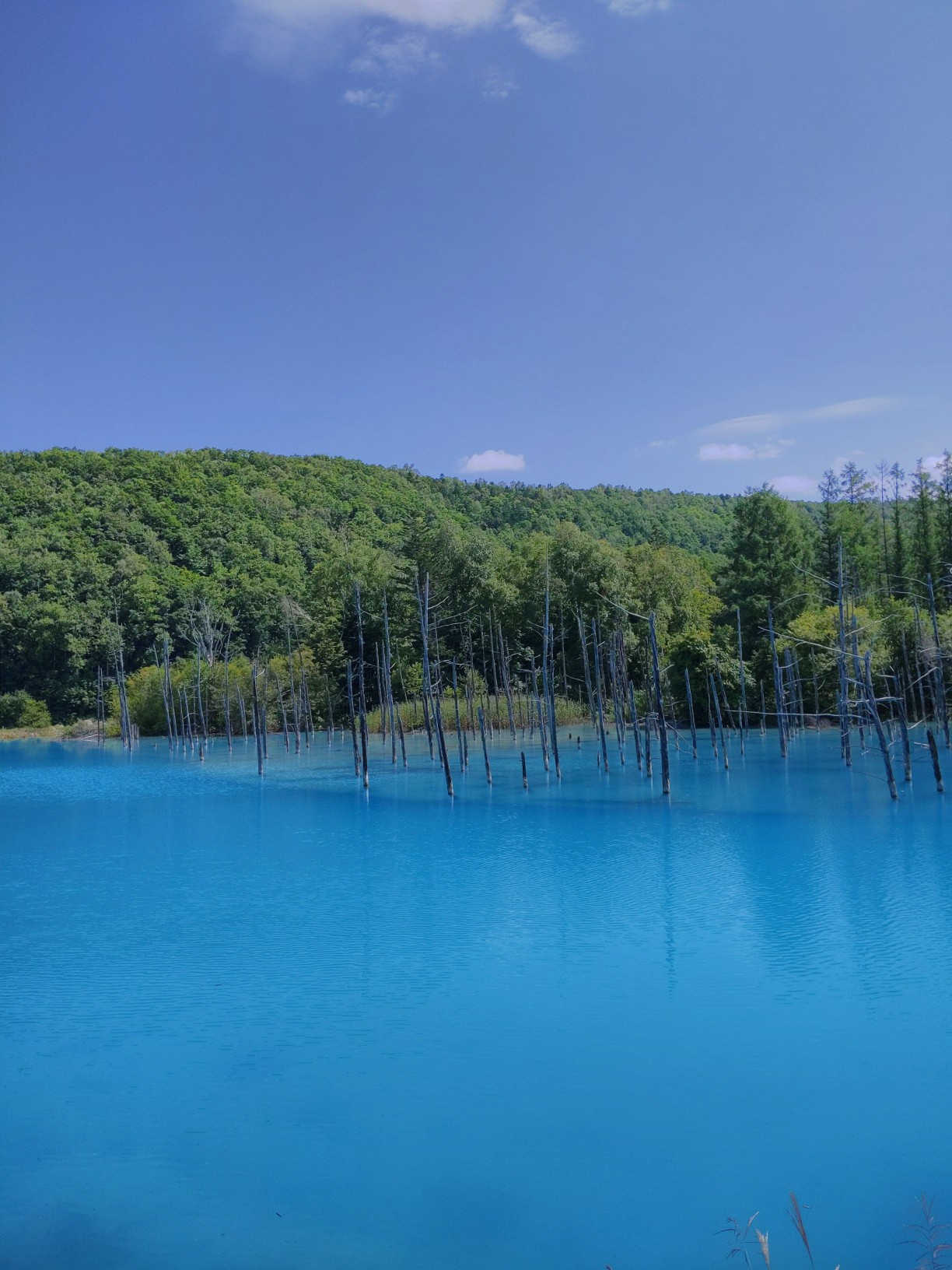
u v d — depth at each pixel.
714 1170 10.74
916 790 38.12
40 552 114.38
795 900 21.89
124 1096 12.80
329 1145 11.43
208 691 89.69
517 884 24.44
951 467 70.75
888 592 70.94
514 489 187.12
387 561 93.06
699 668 66.31
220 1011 15.83
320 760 63.12
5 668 108.94
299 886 24.95
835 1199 10.14
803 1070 13.09
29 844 32.91
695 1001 15.72
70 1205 10.35
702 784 42.16
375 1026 15.04
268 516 135.50
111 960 18.75
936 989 16.02
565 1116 11.98
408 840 31.44
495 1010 15.54
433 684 78.88
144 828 36.06
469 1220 9.93
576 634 84.31
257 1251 9.52
